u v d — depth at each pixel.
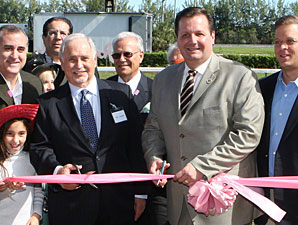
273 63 24.81
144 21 19.16
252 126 2.67
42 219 3.28
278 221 2.62
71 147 2.95
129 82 3.95
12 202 3.10
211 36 2.88
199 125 2.78
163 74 3.15
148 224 3.76
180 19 2.85
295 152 2.77
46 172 2.85
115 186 3.09
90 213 2.97
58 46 4.79
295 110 2.80
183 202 2.97
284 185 2.66
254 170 2.98
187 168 2.67
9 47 3.25
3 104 3.34
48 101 3.04
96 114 3.07
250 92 2.72
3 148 3.08
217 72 2.83
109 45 19.70
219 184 2.67
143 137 3.14
